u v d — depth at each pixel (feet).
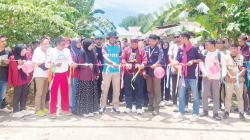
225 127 13.12
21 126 12.75
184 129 12.73
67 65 14.47
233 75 14.71
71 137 11.24
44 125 13.03
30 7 22.13
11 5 20.21
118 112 16.19
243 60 14.85
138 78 15.76
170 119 14.78
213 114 15.01
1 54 14.12
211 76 14.60
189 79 14.26
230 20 22.99
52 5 28.45
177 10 24.71
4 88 14.82
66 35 26.96
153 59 15.66
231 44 14.71
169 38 55.31
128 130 12.43
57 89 14.39
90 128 12.66
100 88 17.93
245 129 12.78
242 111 14.75
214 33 25.89
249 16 20.94
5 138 10.91
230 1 23.40
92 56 14.97
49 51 14.14
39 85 14.80
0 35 13.78
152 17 23.68
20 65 13.96
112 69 15.66
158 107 15.81
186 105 16.80
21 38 23.24
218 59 14.25
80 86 14.82
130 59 15.69
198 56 13.88
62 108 15.07
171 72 17.06
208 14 24.22
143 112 16.65
